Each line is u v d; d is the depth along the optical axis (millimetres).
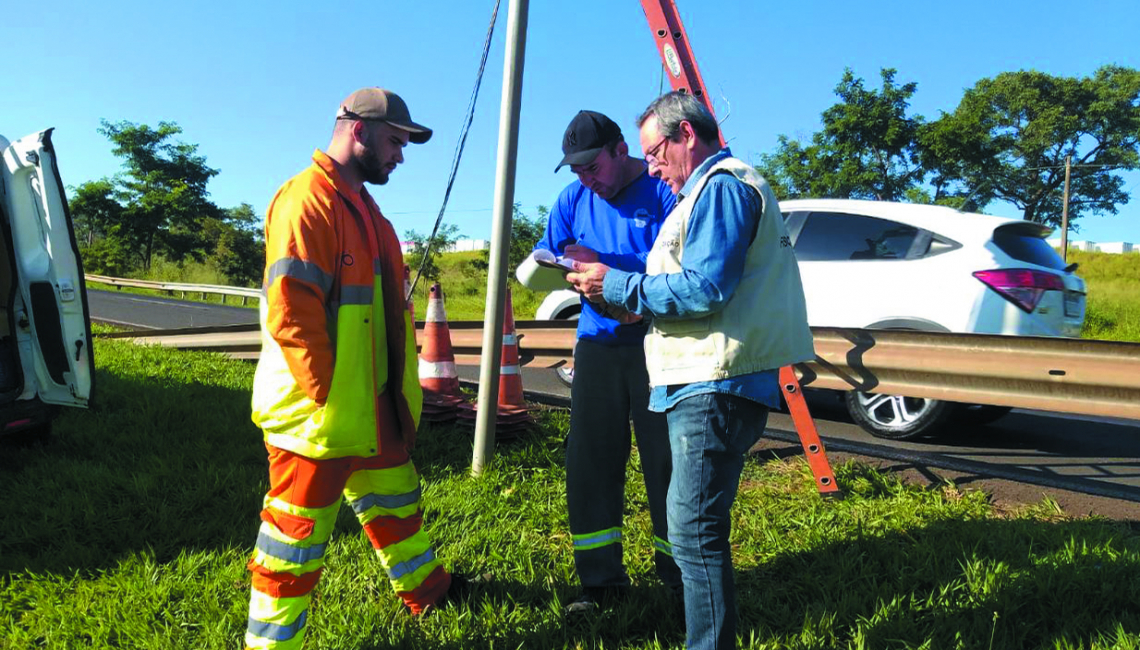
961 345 4535
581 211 2992
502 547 3398
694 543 2168
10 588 3020
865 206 6105
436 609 2818
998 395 4410
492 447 4363
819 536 3408
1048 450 5461
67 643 2660
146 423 5258
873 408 5875
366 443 2391
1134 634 2490
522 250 34312
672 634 2701
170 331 9188
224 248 47250
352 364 2346
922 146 30812
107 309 19609
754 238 2154
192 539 3473
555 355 6496
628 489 4078
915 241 5730
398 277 2611
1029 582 2826
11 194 4594
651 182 2861
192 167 48531
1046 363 4195
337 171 2410
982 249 5438
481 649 2598
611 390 2881
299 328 2219
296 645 2426
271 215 2373
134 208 45781
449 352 5539
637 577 3109
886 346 4867
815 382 5250
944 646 2510
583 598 2869
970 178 32344
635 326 2834
